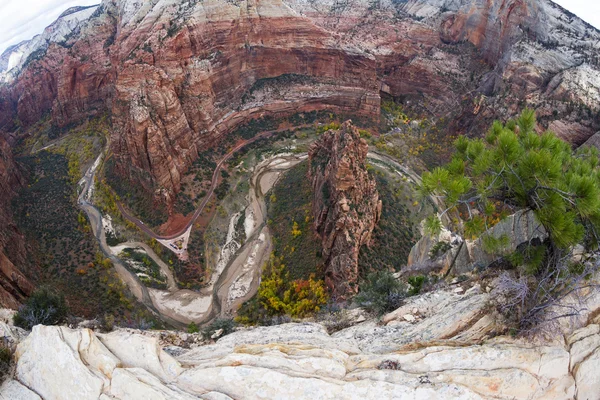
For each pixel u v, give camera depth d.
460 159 19.97
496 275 21.20
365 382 15.22
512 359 14.95
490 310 17.34
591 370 14.39
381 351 18.47
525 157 17.05
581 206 15.71
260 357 17.03
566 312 15.85
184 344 27.30
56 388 16.84
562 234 15.95
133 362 17.16
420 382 14.95
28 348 18.36
